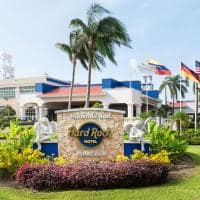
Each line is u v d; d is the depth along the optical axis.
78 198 8.19
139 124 12.60
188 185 9.23
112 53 28.94
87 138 11.74
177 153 12.48
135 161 9.79
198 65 33.50
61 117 11.93
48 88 49.84
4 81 61.19
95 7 28.80
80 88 48.34
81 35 29.36
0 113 57.59
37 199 8.23
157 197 8.20
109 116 11.84
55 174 8.88
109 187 8.87
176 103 65.31
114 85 45.62
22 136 12.07
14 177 10.04
